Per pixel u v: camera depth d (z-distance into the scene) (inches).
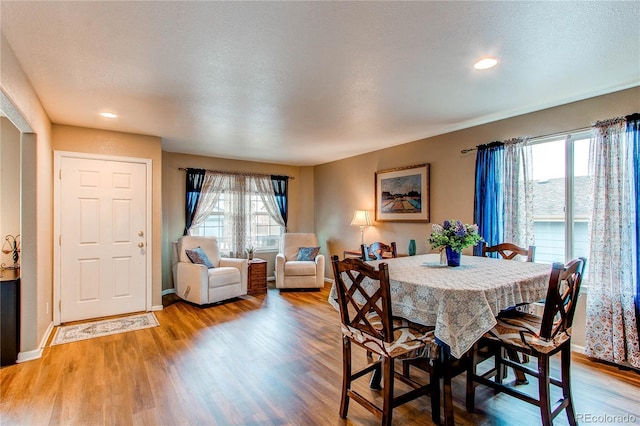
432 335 73.4
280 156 220.4
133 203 159.0
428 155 168.6
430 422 76.5
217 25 69.2
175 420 76.4
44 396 86.1
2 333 103.9
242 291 189.9
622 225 102.3
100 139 150.0
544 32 72.8
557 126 121.0
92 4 61.9
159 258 166.2
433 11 64.8
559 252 123.6
